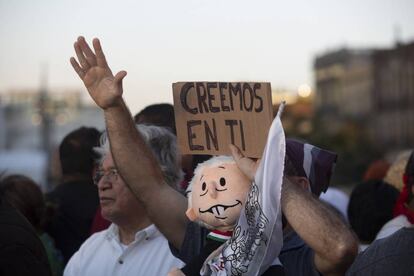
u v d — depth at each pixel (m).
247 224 2.52
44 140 33.53
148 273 3.36
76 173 4.89
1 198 2.99
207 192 2.65
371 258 2.47
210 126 2.74
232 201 2.62
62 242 4.73
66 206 4.78
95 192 4.84
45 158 23.67
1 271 2.72
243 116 2.65
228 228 2.66
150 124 3.89
